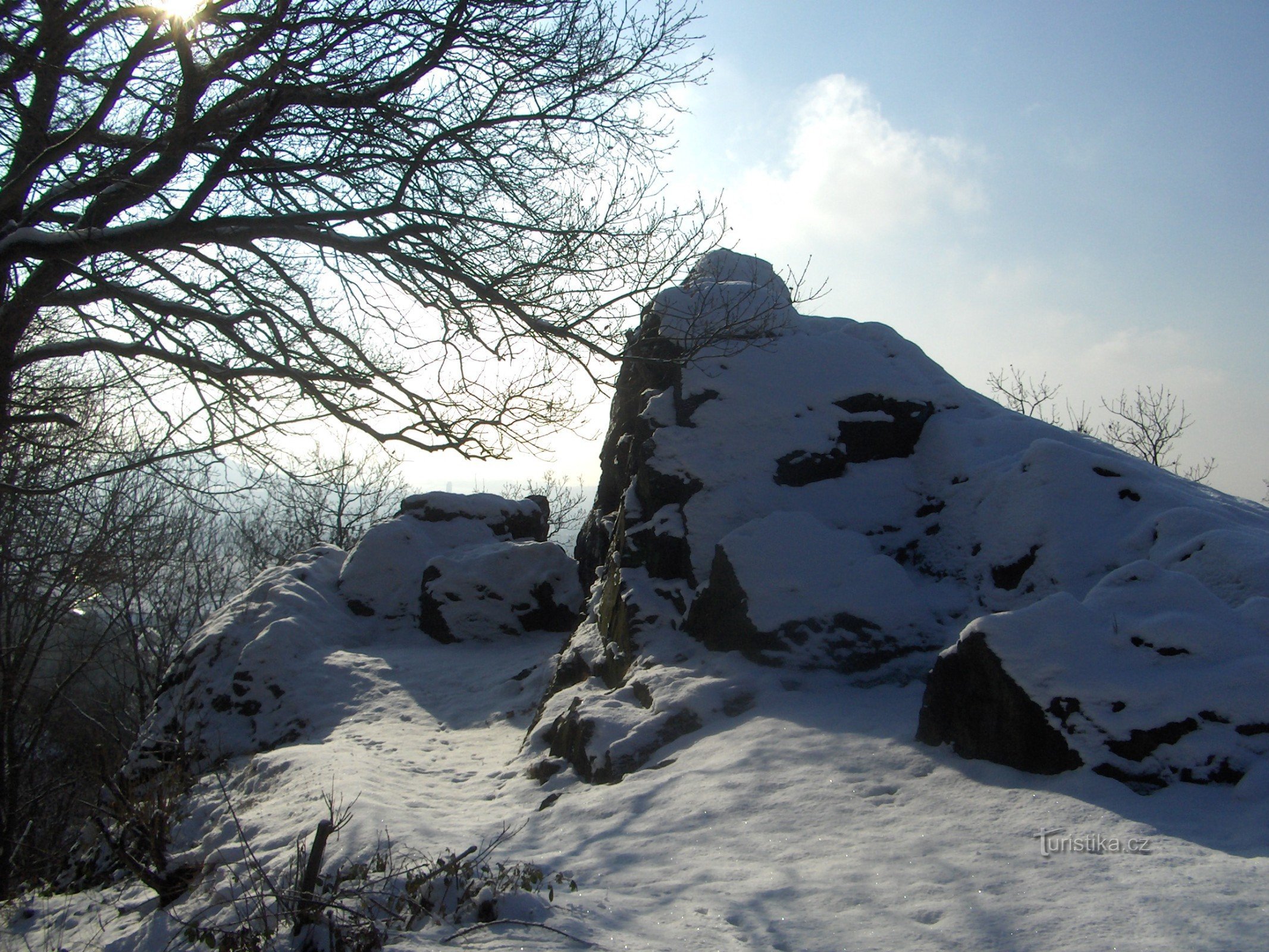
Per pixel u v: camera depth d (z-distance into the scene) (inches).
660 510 368.8
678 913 165.0
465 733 375.2
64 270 298.7
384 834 222.1
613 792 244.1
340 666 446.0
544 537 676.7
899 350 436.5
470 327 337.7
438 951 153.9
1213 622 225.0
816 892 165.8
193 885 234.5
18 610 598.9
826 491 366.9
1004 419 378.6
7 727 519.8
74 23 291.9
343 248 321.7
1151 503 313.3
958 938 143.6
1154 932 135.6
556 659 419.2
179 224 291.6
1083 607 232.4
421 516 604.1
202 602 955.3
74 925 252.5
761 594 307.4
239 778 332.5
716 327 371.6
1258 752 196.1
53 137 298.8
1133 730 203.6
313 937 162.6
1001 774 212.2
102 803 282.8
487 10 327.0
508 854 211.3
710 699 281.4
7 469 419.5
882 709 266.8
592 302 339.0
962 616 314.3
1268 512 345.7
